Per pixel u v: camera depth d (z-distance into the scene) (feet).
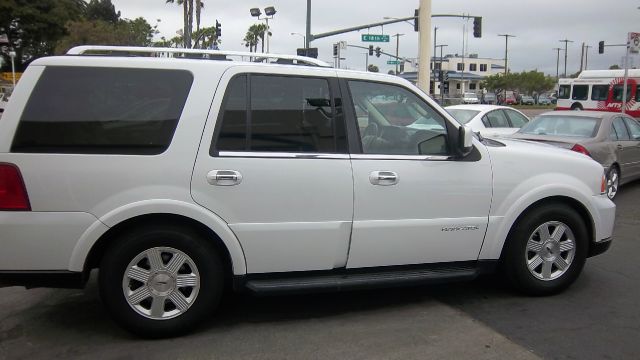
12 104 12.42
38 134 12.41
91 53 14.12
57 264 12.51
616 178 32.58
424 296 16.29
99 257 13.38
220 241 13.35
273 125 13.58
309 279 14.02
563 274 16.25
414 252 14.70
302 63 14.92
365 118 14.56
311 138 13.89
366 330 13.84
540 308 15.33
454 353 12.60
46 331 13.75
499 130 39.14
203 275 13.24
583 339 13.35
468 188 14.96
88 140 12.57
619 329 13.94
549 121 33.83
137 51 13.62
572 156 16.51
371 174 14.07
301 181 13.55
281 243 13.56
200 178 12.87
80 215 12.44
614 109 102.83
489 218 15.25
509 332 13.73
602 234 16.74
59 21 222.07
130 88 12.93
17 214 12.27
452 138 15.03
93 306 15.40
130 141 12.73
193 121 12.99
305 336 13.50
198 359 12.29
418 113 15.05
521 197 15.43
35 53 233.14
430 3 53.98
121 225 12.83
